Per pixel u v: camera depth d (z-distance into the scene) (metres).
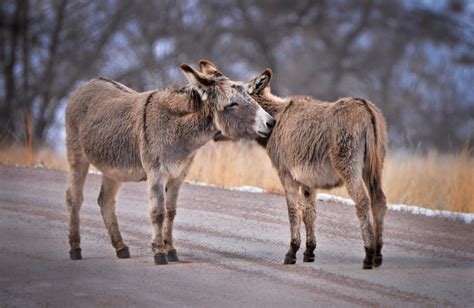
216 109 30.17
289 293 25.56
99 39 110.06
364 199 28.94
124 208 41.47
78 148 33.12
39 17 108.94
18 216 38.91
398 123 108.44
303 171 30.88
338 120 29.72
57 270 28.89
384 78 115.94
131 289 26.11
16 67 109.12
